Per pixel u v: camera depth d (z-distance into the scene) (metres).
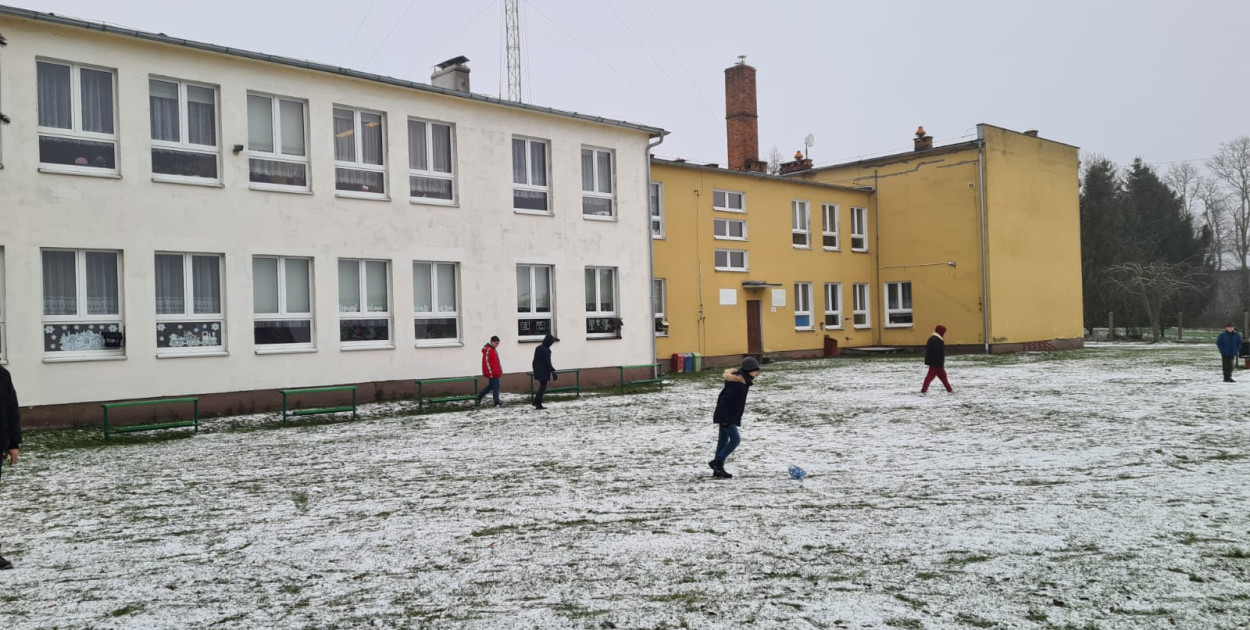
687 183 30.17
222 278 17.14
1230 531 6.88
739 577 5.89
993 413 15.29
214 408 16.81
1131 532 6.88
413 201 20.05
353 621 5.14
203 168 17.05
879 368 27.61
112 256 15.89
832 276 36.09
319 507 8.47
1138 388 19.23
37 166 14.88
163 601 5.59
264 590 5.80
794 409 16.72
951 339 35.44
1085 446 11.49
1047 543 6.59
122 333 15.86
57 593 5.81
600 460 11.12
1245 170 62.00
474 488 9.35
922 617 5.00
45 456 12.12
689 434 13.48
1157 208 63.50
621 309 24.50
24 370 14.67
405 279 19.86
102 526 7.81
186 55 16.75
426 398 19.75
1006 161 35.41
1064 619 4.94
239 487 9.60
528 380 22.08
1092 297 53.88
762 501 8.42
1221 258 66.31
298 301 18.34
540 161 22.98
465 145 21.11
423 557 6.57
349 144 19.33
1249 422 13.48
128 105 16.00
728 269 31.45
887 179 37.56
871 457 11.01
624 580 5.88
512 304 21.86
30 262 14.77
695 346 30.02
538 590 5.69
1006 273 35.12
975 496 8.45
